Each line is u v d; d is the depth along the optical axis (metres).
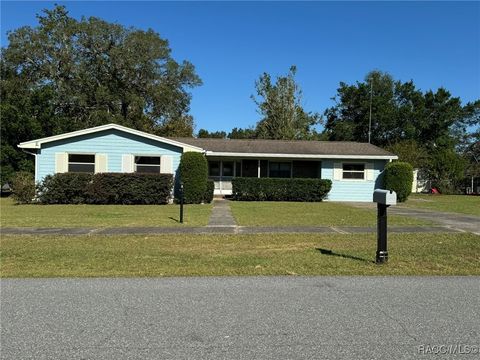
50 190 20.23
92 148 22.17
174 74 46.25
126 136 22.33
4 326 4.29
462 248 8.77
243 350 3.71
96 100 42.09
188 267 6.99
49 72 41.66
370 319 4.52
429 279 6.28
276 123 43.75
